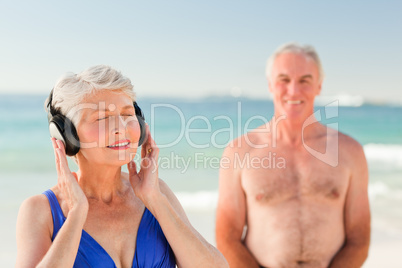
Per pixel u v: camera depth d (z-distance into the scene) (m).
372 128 25.17
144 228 1.83
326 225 2.95
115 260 1.73
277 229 2.95
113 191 1.85
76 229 1.59
